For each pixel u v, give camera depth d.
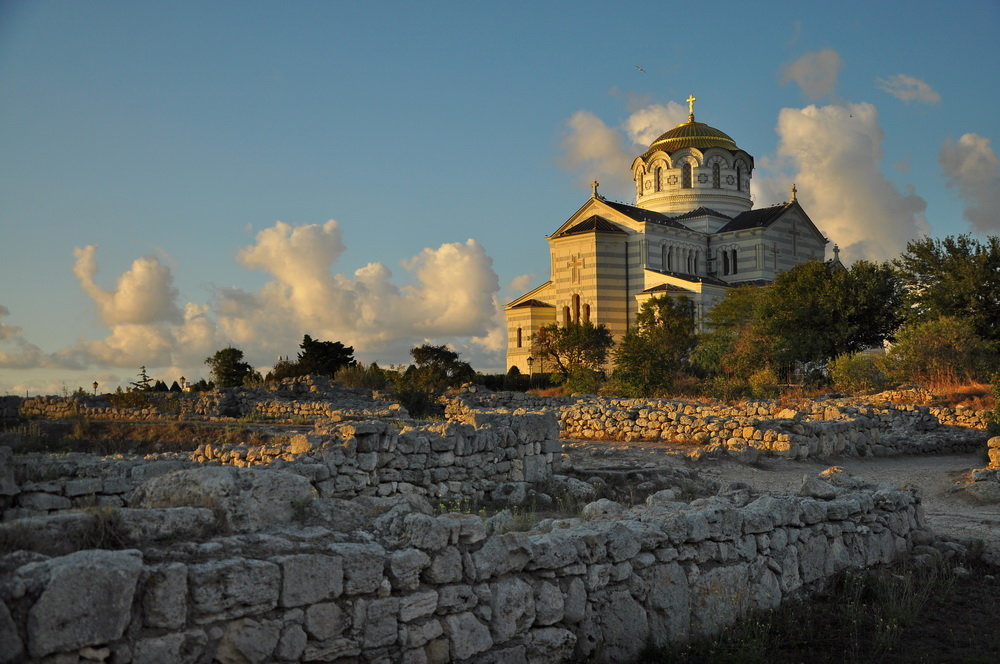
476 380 79.31
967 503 18.11
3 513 10.88
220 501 6.49
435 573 6.86
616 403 36.97
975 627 9.49
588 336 79.38
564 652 7.65
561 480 17.95
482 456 16.84
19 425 34.50
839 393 44.31
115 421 35.03
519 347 101.00
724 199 107.00
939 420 33.31
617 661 8.07
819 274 62.97
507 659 7.18
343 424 15.23
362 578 6.38
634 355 52.38
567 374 76.50
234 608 5.68
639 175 111.81
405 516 7.06
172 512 6.12
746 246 99.88
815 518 10.77
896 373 44.69
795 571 10.28
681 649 8.44
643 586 8.47
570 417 32.75
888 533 12.09
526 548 7.50
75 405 42.53
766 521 10.04
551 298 102.81
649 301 81.19
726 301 74.94
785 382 52.97
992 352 44.59
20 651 4.79
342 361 72.62
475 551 7.21
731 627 9.09
